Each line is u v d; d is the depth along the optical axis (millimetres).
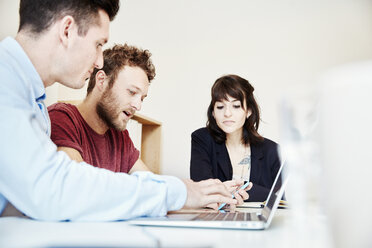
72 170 468
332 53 2764
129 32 2928
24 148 449
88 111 1320
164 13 2953
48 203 449
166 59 2910
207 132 1841
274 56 2812
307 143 290
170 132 2824
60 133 1016
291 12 2830
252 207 997
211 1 2920
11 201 463
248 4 2883
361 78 197
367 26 2744
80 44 708
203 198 587
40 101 674
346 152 202
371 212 198
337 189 207
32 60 674
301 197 328
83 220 468
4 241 290
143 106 2875
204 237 355
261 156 1773
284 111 281
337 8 2785
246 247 300
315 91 222
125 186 492
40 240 295
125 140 1452
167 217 532
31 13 667
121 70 1357
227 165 1757
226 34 2883
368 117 195
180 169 2764
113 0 763
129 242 265
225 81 1815
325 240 329
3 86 494
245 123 1835
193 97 2846
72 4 677
